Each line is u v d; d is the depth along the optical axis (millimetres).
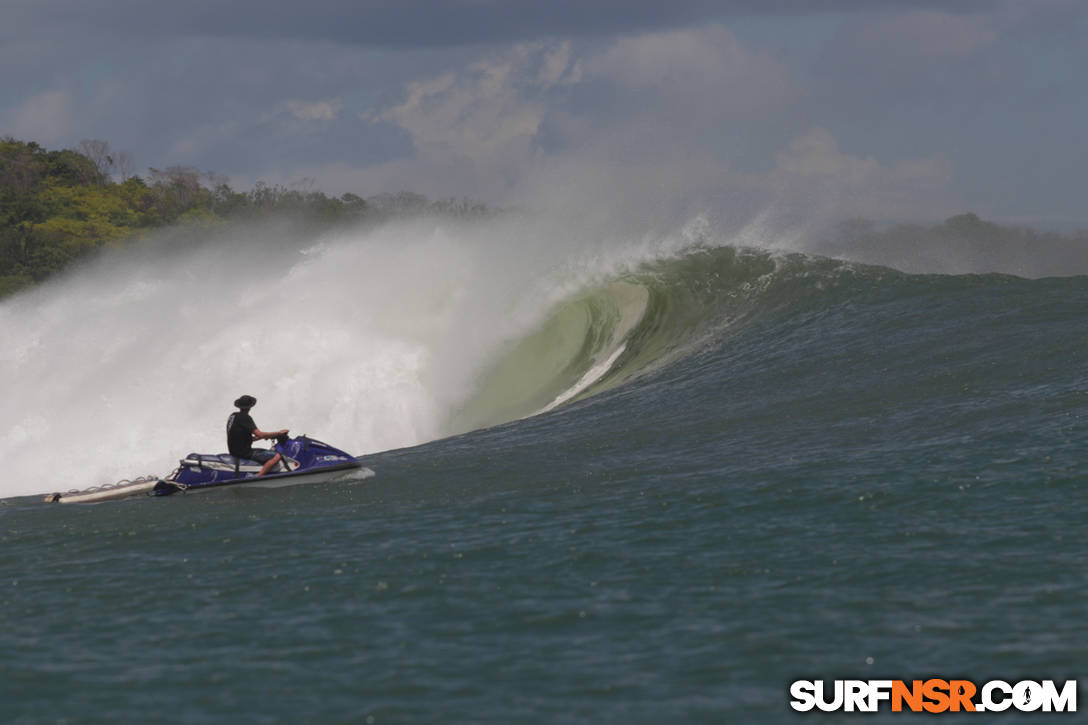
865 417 66688
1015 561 40719
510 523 50875
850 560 42094
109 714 31594
